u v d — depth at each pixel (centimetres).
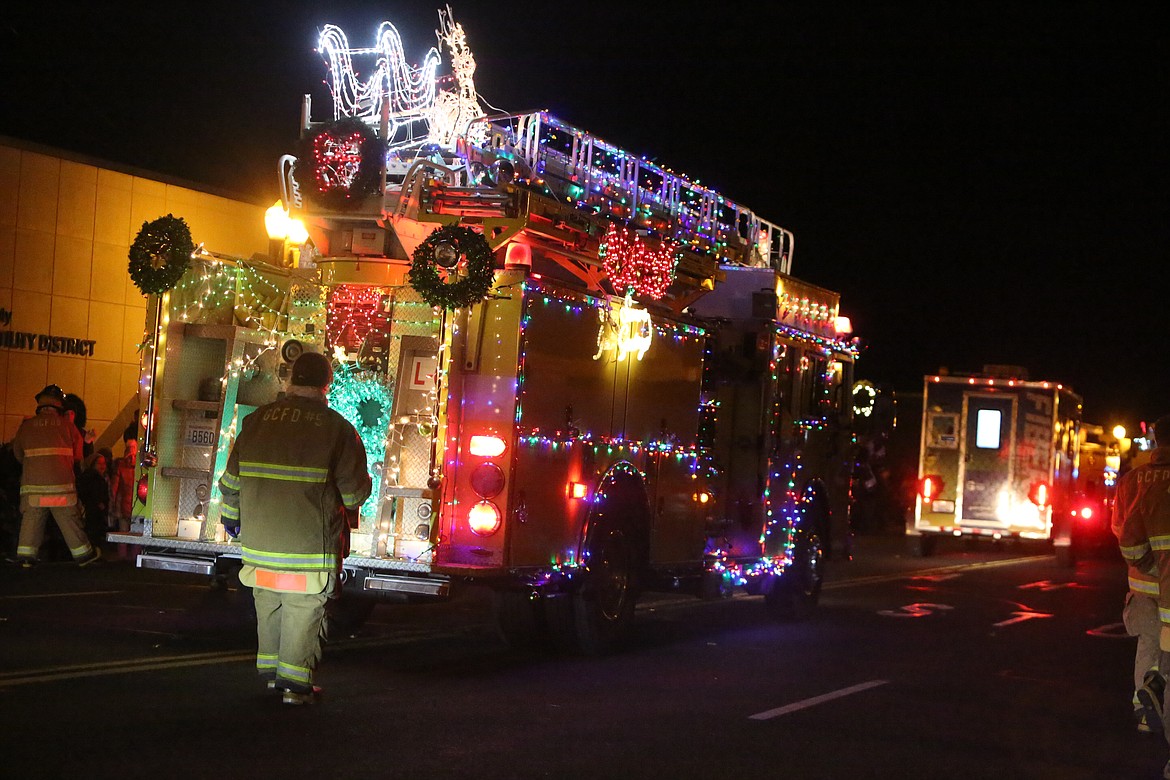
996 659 1236
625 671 1058
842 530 1579
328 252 1062
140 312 1956
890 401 1655
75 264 1858
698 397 1262
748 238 1480
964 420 2519
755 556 1362
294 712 814
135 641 1038
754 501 1367
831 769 766
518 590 1009
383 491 977
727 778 729
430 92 1099
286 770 679
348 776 677
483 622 1298
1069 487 2598
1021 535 2480
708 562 1291
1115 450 3266
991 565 2478
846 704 966
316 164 1021
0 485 1620
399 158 1092
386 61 1099
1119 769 819
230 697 845
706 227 1323
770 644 1260
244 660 973
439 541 970
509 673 1017
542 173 1056
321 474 811
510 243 1020
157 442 1043
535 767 723
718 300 1405
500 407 982
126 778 648
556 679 1002
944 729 901
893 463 3544
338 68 1105
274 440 812
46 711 777
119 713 782
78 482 1691
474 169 1053
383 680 953
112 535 1043
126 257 1930
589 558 1084
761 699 966
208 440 1048
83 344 1875
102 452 1728
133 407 1956
